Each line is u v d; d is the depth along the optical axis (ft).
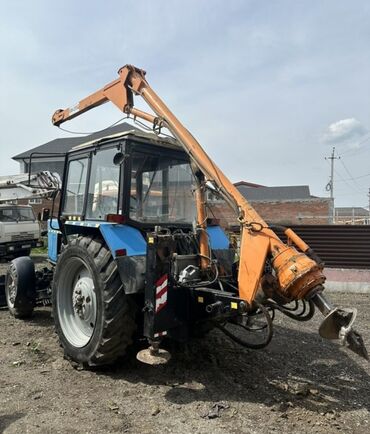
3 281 20.47
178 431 9.41
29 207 46.50
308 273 10.40
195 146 13.08
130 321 12.19
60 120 20.10
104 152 14.19
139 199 13.47
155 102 14.38
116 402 10.73
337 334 10.35
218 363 13.43
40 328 17.47
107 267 12.34
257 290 10.93
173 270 11.81
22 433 9.24
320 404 10.87
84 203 14.83
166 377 12.28
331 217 88.17
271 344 15.53
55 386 11.65
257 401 10.93
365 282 26.96
